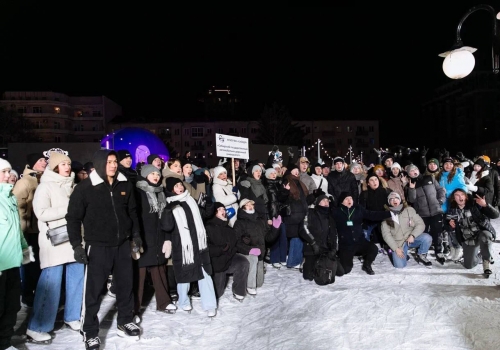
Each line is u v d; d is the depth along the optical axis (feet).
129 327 16.94
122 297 16.85
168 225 18.99
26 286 20.70
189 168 25.86
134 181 21.11
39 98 204.44
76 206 15.42
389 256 28.96
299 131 179.52
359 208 27.32
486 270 25.05
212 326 18.71
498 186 35.76
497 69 20.49
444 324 17.70
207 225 21.70
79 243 15.30
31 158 21.02
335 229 25.63
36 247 20.62
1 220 14.47
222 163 35.27
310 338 17.04
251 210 23.13
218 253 21.52
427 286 23.36
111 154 15.79
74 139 212.23
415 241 28.58
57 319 19.16
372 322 18.34
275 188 26.91
